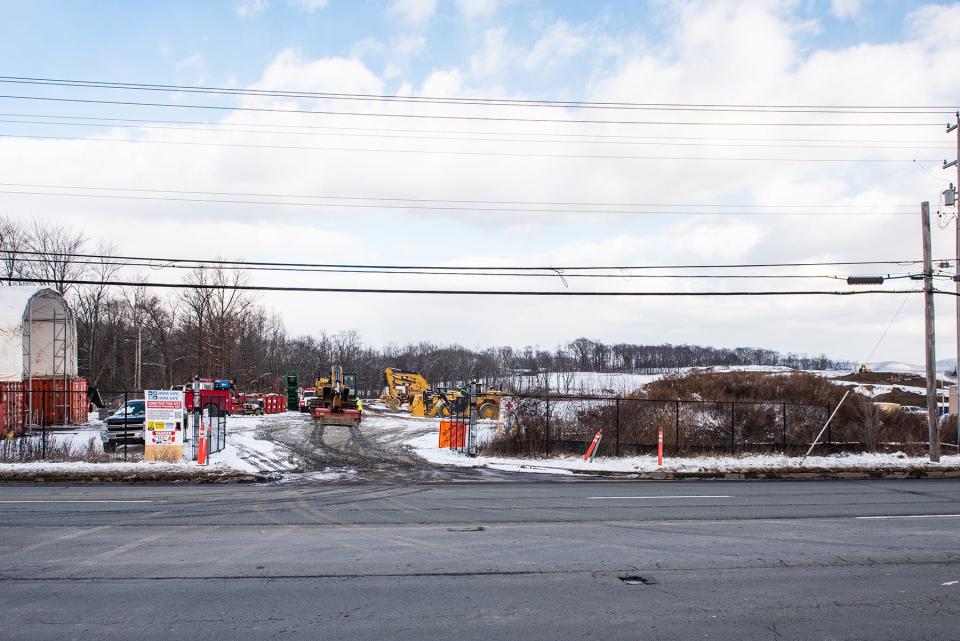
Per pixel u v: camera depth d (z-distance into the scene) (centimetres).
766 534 1032
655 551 906
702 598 695
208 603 666
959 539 1007
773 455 2431
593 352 12850
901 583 759
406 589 719
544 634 586
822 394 3594
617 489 1623
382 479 1780
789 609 662
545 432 2488
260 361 7800
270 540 963
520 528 1067
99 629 591
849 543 970
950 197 2522
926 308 2278
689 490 1616
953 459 2303
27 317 3369
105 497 1420
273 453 2311
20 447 2050
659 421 2672
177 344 7250
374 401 7538
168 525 1083
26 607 650
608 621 622
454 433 2566
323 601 675
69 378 3534
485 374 10256
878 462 2231
